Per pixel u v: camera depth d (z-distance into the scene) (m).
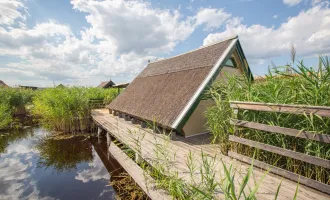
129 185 4.98
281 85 3.50
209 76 5.97
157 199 3.02
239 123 3.87
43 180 5.53
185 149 4.89
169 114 5.85
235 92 4.30
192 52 8.89
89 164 6.73
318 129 2.84
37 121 14.01
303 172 3.16
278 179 3.16
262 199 2.62
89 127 11.35
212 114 4.58
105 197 4.58
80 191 4.88
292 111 2.95
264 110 3.35
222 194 2.77
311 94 2.97
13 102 16.11
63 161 7.01
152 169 4.00
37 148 8.39
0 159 7.17
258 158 3.71
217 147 5.04
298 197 2.64
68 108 10.34
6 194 4.73
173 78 7.86
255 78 5.05
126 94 11.09
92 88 20.88
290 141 3.31
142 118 7.07
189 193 2.82
